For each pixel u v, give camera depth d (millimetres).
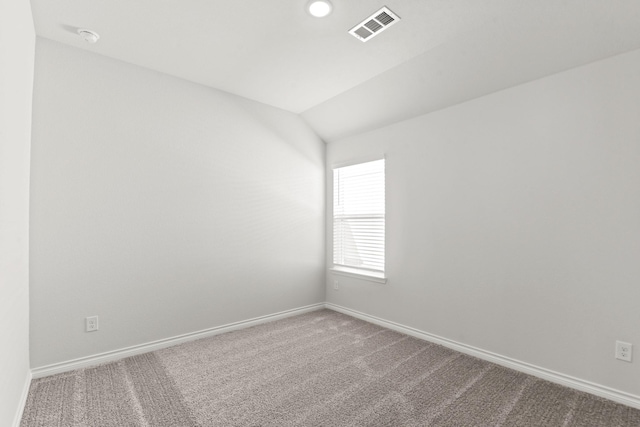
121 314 2482
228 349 2650
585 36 1841
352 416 1757
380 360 2441
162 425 1680
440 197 2756
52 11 1920
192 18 2002
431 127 2832
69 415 1750
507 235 2332
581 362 1992
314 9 1910
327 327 3203
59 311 2219
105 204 2410
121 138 2484
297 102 3316
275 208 3451
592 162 1949
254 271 3270
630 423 1672
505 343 2338
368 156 3389
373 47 2309
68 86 2262
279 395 1965
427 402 1880
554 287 2104
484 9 1868
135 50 2359
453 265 2658
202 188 2912
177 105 2771
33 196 2115
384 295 3234
